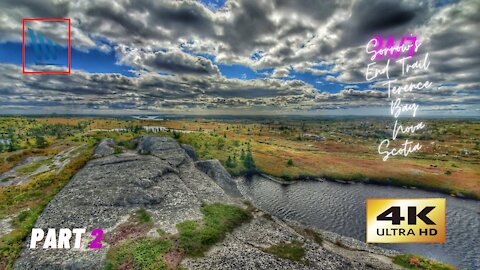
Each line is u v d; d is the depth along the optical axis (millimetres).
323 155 162750
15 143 145875
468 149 190375
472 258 52938
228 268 38062
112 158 81375
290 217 74125
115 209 52969
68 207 52125
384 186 109250
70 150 109625
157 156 88875
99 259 37125
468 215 77812
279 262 41812
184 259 39438
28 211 51625
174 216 52781
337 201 88750
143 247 40375
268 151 166625
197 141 160625
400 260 48812
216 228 50438
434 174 118375
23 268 35750
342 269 42125
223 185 88812
